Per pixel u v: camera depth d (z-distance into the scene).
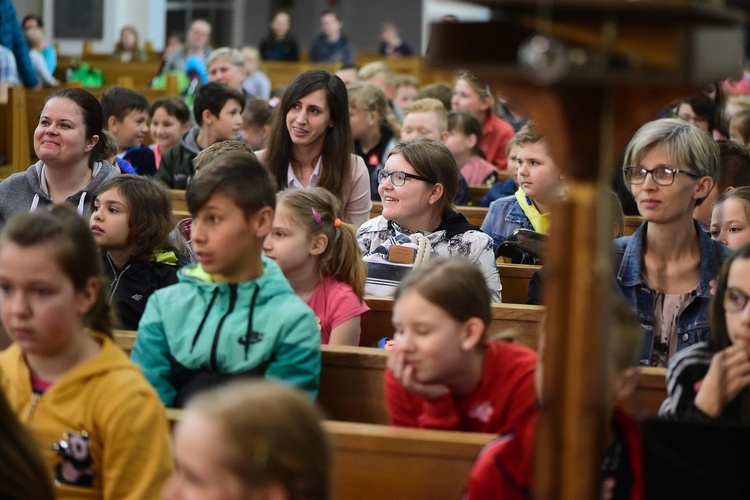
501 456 2.08
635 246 3.55
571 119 1.49
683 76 1.40
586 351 1.50
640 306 3.52
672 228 3.48
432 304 2.39
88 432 2.32
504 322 3.56
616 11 1.40
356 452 2.30
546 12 1.43
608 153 1.50
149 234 3.81
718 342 2.56
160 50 20.34
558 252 1.52
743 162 4.42
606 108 1.49
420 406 2.60
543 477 1.55
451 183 4.31
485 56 1.49
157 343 2.98
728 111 7.90
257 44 23.77
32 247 2.27
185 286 3.02
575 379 1.51
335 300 3.54
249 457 1.63
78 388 2.34
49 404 2.34
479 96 8.10
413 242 4.17
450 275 2.42
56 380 2.39
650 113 1.49
